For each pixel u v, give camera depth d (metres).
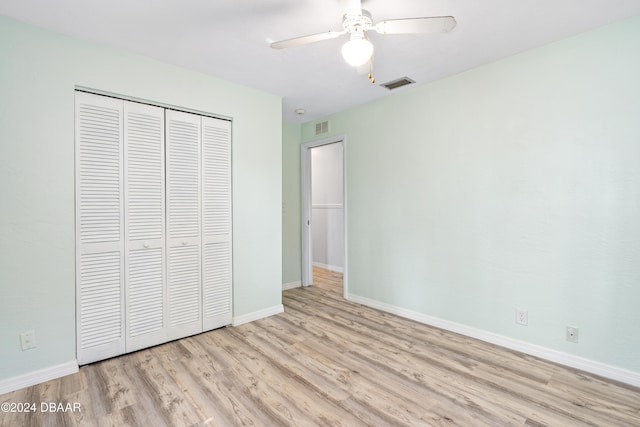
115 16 1.91
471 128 2.71
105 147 2.29
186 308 2.71
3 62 1.90
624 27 1.98
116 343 2.36
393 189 3.31
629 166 1.99
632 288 1.99
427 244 3.04
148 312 2.51
